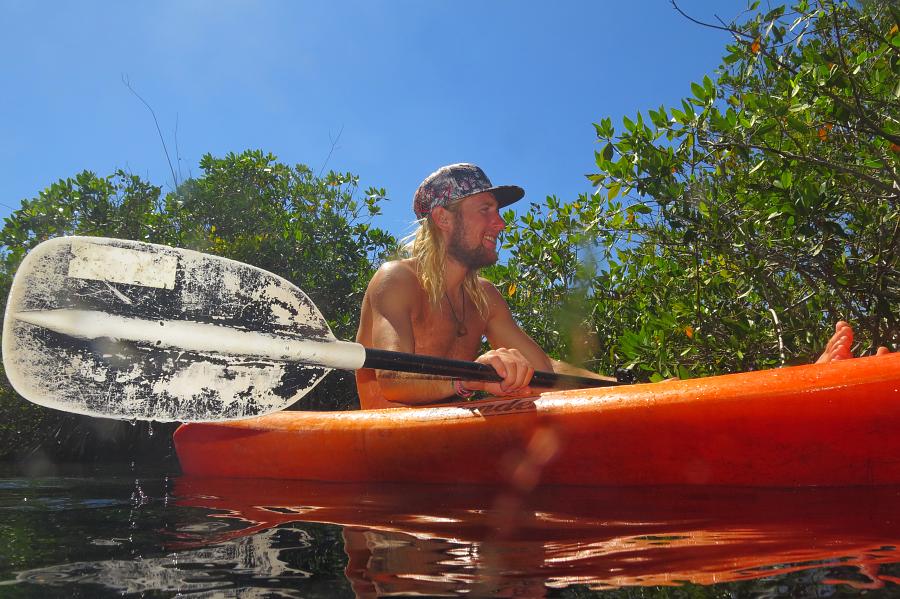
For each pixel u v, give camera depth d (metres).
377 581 0.95
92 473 3.46
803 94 3.18
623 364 4.08
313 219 8.95
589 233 4.28
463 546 1.17
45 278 1.58
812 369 1.57
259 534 1.34
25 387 1.53
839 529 1.15
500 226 2.72
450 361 1.86
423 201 2.69
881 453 1.46
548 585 0.90
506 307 2.94
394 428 2.04
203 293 1.75
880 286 3.24
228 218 9.08
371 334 2.62
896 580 0.84
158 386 1.68
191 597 0.88
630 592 0.85
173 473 3.26
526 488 1.81
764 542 1.08
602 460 1.72
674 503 1.47
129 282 1.67
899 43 2.82
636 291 4.50
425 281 2.61
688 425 1.62
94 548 1.21
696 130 3.29
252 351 1.74
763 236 3.44
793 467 1.54
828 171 3.21
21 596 0.89
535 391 2.01
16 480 2.91
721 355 3.71
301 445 2.26
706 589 0.85
